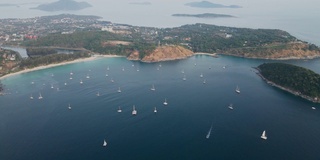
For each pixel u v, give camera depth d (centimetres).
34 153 19788
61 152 19838
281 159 19025
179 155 19412
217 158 19088
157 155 19388
